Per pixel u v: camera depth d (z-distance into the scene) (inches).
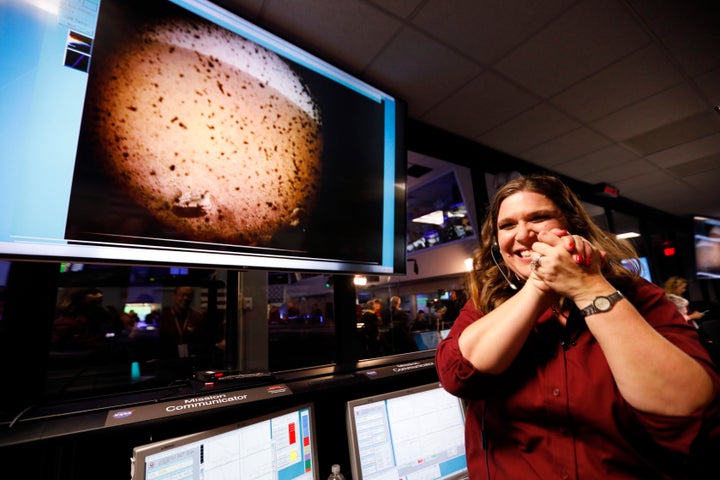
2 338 34.8
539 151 122.8
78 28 40.6
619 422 21.8
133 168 42.1
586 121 104.0
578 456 22.6
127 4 44.3
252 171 52.2
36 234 35.5
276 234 53.6
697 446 18.9
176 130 45.9
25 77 36.8
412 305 263.7
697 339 21.7
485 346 23.2
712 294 229.5
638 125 107.7
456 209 226.4
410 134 99.7
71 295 86.3
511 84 86.4
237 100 52.2
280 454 38.6
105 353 89.7
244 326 81.2
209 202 47.5
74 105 39.1
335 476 44.1
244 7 62.4
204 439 33.7
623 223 234.1
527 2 64.3
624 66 82.0
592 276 19.9
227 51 52.4
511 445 26.0
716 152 129.5
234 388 39.0
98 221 39.1
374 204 68.7
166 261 43.0
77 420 29.6
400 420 47.4
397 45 72.6
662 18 69.1
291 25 66.4
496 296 30.8
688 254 233.5
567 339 24.9
